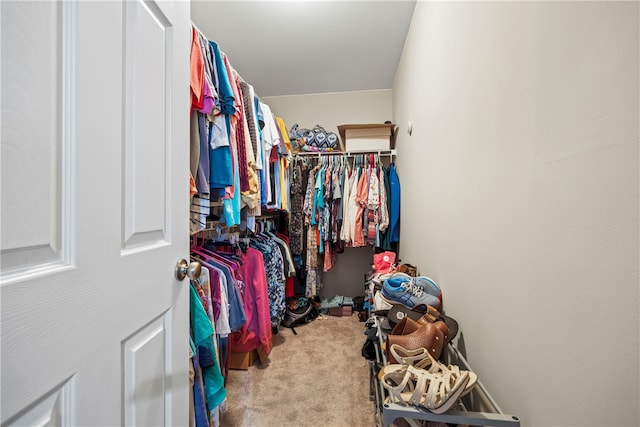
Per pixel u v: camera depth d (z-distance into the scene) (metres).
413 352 0.76
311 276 2.73
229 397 1.51
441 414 0.64
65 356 0.43
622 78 0.39
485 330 0.84
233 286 1.44
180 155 0.77
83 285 0.46
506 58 0.71
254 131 1.59
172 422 0.72
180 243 0.77
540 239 0.58
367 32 2.08
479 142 0.87
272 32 2.08
